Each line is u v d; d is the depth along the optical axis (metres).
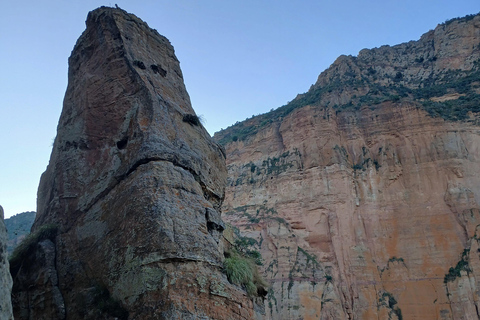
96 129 16.94
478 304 57.38
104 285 13.23
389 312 60.06
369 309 60.53
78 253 14.79
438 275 61.47
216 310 12.09
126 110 16.44
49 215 16.56
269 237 68.06
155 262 11.98
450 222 65.25
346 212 68.25
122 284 12.57
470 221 64.12
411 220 67.12
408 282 62.25
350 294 62.03
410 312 59.91
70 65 20.33
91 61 18.91
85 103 17.75
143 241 12.45
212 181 16.88
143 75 17.25
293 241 67.06
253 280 15.91
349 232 67.06
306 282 61.03
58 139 18.39
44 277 14.62
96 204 15.17
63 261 14.98
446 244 63.66
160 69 19.05
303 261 64.56
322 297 59.97
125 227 13.25
